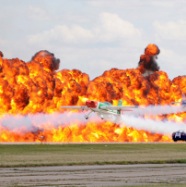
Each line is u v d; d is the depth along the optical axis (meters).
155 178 123.81
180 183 116.81
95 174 128.12
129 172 133.25
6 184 110.38
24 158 161.75
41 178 119.69
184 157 175.12
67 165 144.75
